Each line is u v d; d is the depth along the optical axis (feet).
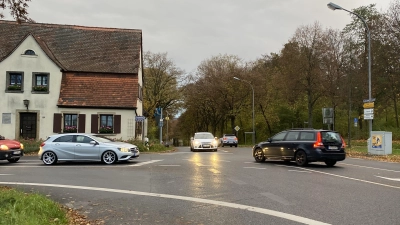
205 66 174.40
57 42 105.60
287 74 133.28
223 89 166.09
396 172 43.88
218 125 215.31
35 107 93.20
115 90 97.25
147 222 20.38
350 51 122.21
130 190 30.71
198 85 174.60
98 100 94.73
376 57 124.47
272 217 21.25
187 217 21.45
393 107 155.12
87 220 20.93
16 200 22.13
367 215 21.70
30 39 94.73
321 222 20.12
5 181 36.04
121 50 107.45
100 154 52.85
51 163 52.75
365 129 163.63
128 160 58.80
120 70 100.63
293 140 51.67
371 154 72.23
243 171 43.55
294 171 43.88
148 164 52.16
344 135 175.52
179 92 181.78
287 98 138.82
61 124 93.15
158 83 178.70
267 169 45.83
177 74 179.63
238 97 168.04
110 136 93.76
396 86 124.26
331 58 120.67
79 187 32.32
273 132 199.93
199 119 215.10
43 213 20.38
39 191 30.32
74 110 93.50
